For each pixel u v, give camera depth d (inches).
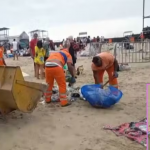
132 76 432.5
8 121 219.1
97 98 246.8
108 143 176.1
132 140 179.8
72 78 312.3
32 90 215.5
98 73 282.0
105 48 808.3
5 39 1631.4
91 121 218.1
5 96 199.0
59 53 264.5
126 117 225.9
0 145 175.8
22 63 753.6
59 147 172.2
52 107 259.6
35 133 194.7
